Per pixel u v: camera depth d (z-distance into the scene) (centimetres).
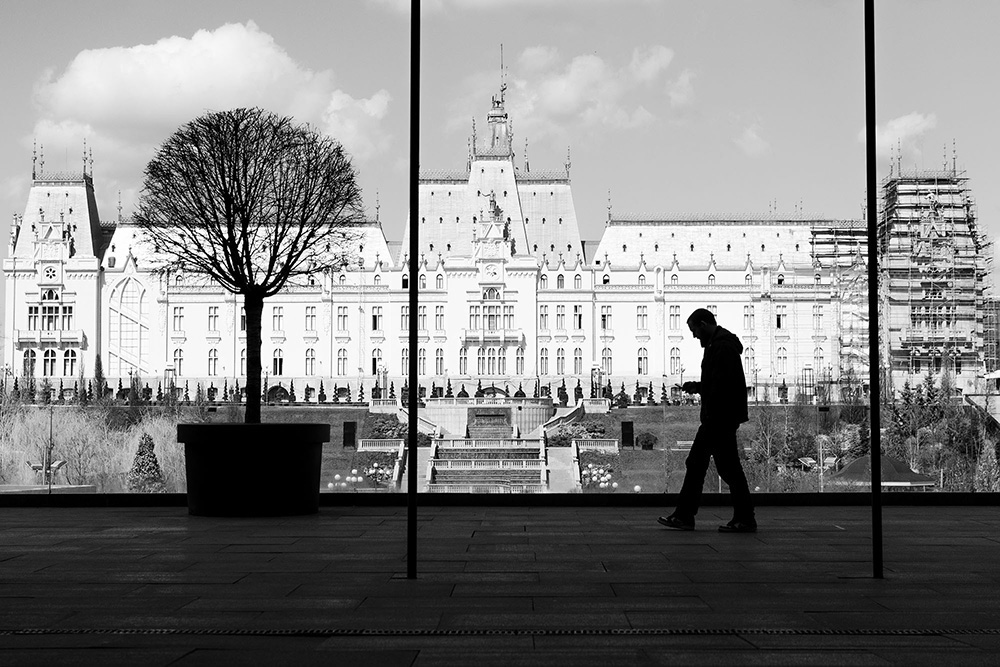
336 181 4572
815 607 1662
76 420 14625
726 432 2600
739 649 1405
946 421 14150
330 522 2805
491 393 19350
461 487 13650
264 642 1447
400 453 15038
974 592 1786
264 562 2105
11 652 1398
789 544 2366
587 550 2267
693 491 2644
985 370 19325
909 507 3225
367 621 1567
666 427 17050
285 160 4503
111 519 2903
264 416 17938
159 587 1836
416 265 1992
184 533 2567
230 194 4356
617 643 1437
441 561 2112
